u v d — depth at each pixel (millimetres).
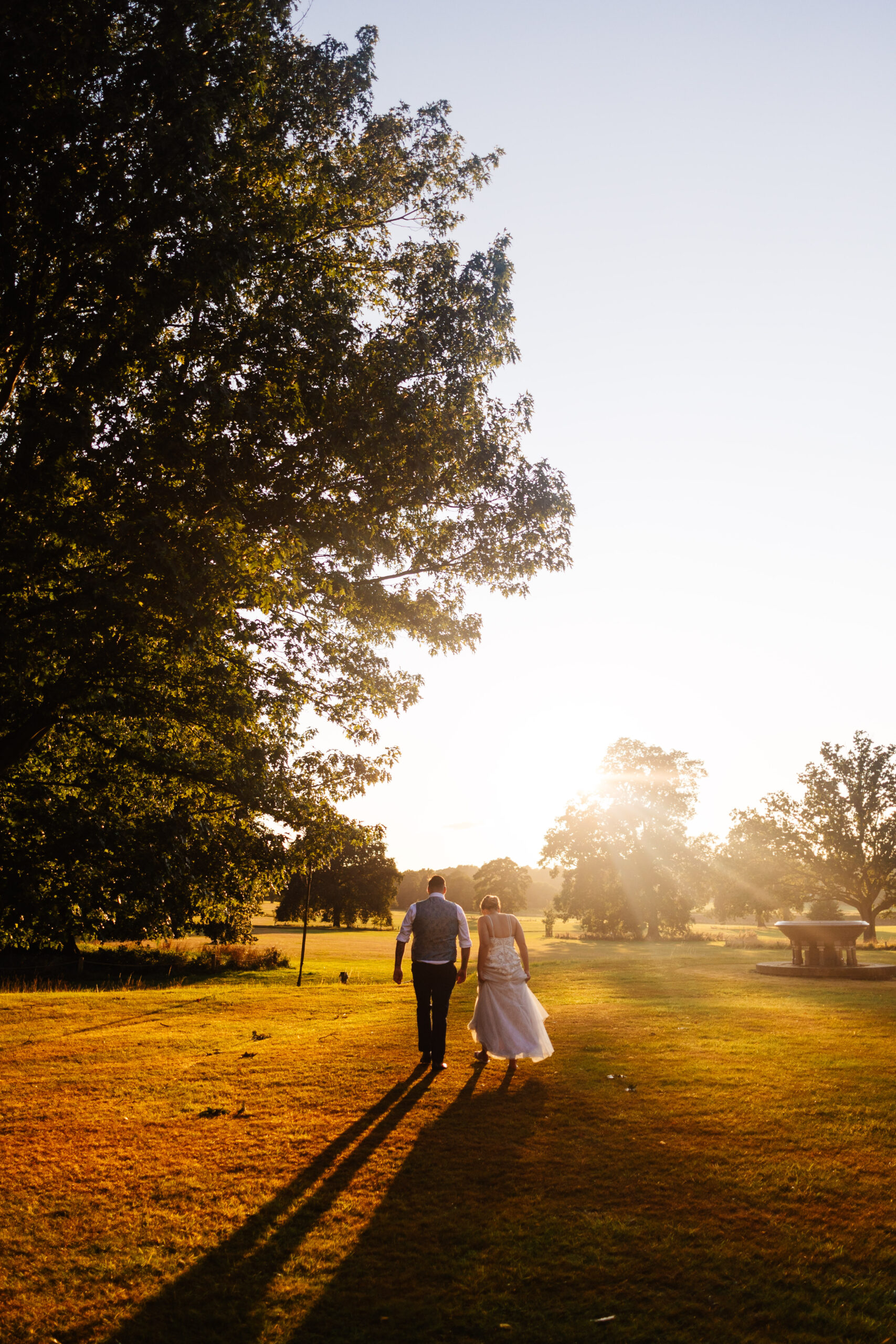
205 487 9367
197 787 12453
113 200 8812
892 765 70375
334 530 10641
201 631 9633
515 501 12508
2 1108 7348
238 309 9570
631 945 53938
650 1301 3742
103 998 17078
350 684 13875
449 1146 5824
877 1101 6559
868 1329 3402
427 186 13094
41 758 12406
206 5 9047
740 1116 6254
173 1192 5230
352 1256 4281
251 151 10484
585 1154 5582
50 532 8594
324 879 83562
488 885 121812
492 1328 3570
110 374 8602
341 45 12102
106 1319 3748
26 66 8320
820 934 18734
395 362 10961
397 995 16781
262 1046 10297
